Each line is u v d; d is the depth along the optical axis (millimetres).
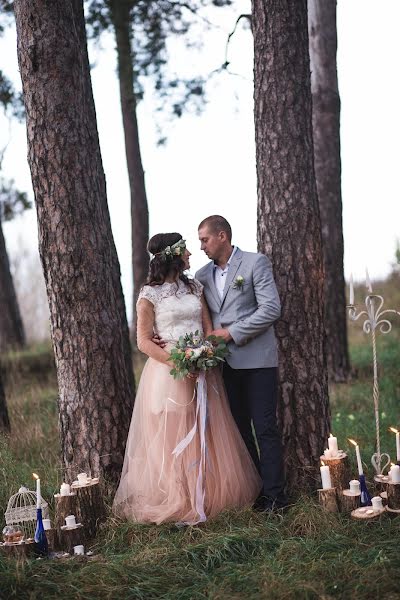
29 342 15125
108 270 5199
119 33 10008
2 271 14008
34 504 4906
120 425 5141
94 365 5082
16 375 10414
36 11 4992
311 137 5270
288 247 5152
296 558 3852
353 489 4473
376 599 3371
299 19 5199
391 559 3682
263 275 4793
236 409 4984
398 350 10867
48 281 5129
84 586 3688
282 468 4777
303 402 5152
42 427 7391
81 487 4516
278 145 5168
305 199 5180
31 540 4102
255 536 4211
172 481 4652
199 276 5047
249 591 3576
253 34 5312
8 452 5664
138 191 11055
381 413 7457
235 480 4715
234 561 3971
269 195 5207
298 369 5152
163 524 4566
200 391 4762
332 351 9609
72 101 5070
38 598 3549
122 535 4438
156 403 4820
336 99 9766
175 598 3566
